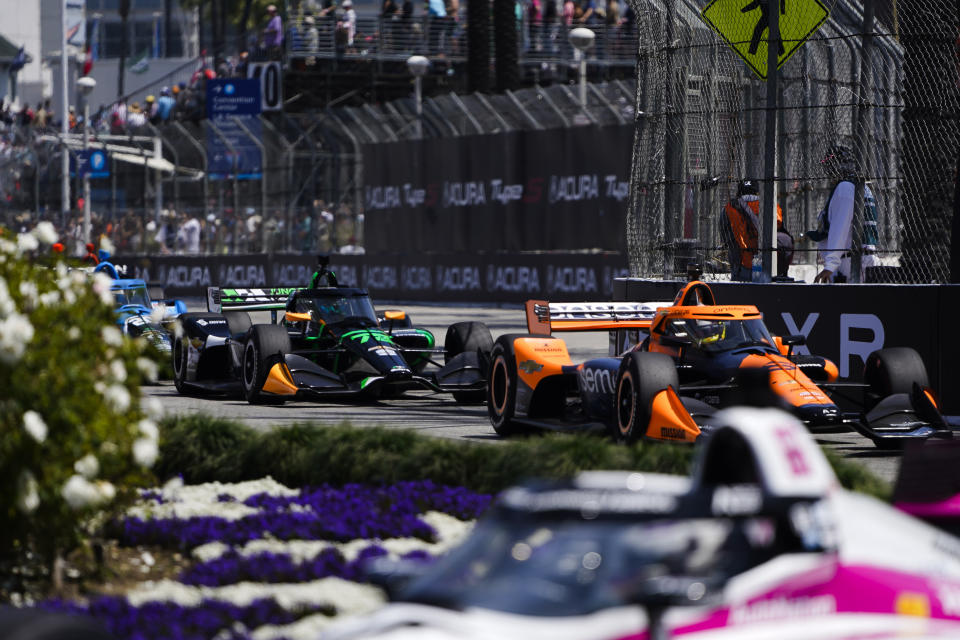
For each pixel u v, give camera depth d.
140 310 67.69
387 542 28.28
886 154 65.25
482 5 142.25
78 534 24.78
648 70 62.88
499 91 141.75
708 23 57.59
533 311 47.22
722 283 54.69
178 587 24.62
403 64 152.00
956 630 15.83
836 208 59.97
